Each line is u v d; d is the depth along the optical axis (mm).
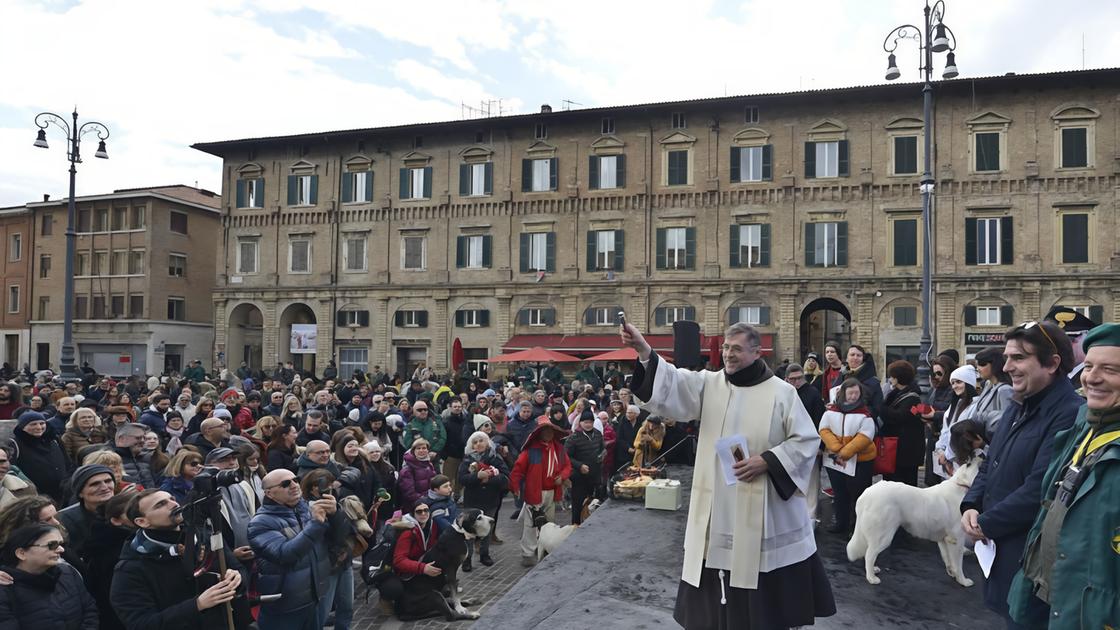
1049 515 3160
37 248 46531
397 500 10055
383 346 37312
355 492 8547
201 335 45406
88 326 43844
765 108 32719
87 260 44438
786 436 3873
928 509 5953
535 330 35250
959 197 30250
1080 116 29000
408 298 37125
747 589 3750
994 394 6586
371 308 37656
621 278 34125
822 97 31469
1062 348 3771
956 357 9406
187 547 4734
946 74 18766
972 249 30047
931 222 30547
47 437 8453
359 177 38375
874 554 5867
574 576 5660
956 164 30297
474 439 11367
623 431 13516
